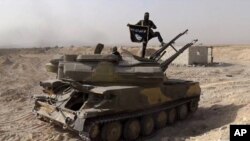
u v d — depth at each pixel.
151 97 12.24
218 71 34.66
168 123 13.88
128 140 11.91
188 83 14.49
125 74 11.84
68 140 11.86
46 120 12.77
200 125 13.51
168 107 13.42
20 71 31.67
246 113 13.24
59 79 12.60
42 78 27.31
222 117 13.91
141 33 13.93
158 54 14.30
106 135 11.02
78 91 11.95
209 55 44.78
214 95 19.47
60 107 11.56
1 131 12.74
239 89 21.25
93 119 10.59
